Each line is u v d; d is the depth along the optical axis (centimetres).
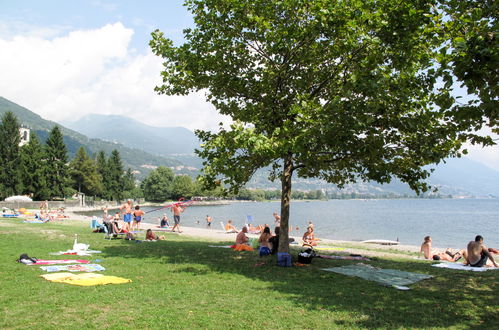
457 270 1367
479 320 794
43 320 693
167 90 1562
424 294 993
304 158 1245
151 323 696
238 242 2042
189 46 1457
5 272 1084
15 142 8575
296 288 1035
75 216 5150
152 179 17438
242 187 1523
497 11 858
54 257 1388
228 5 1363
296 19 1326
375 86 1006
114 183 12512
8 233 2148
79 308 771
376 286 1077
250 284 1071
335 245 2506
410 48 1075
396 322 762
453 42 888
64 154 9400
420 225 6456
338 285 1084
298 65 1416
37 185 8550
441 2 955
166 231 3231
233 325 711
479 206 19800
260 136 1144
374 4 1127
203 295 925
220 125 1520
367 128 1109
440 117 1195
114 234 2175
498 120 932
